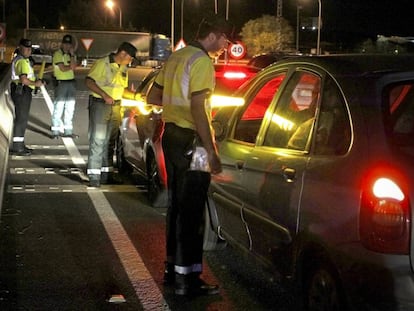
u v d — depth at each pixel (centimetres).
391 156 388
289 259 459
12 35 7450
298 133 480
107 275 594
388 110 410
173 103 520
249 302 536
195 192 521
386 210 373
